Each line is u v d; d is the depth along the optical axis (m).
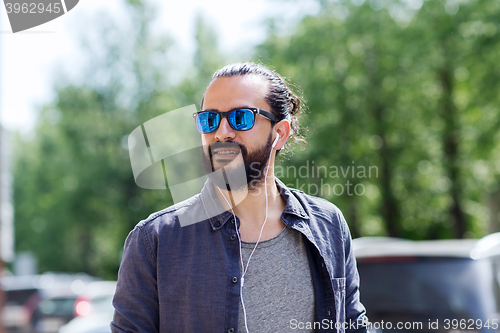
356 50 15.80
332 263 1.76
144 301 1.61
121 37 22.03
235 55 17.27
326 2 16.05
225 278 1.60
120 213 23.02
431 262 3.29
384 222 15.00
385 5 15.63
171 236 1.63
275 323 1.64
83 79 22.16
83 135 22.70
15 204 31.03
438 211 15.77
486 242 3.56
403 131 15.39
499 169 15.23
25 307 11.29
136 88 21.73
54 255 28.42
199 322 1.58
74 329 6.74
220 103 1.69
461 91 15.48
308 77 15.09
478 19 14.59
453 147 15.43
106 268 29.03
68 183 23.98
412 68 15.27
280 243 1.71
